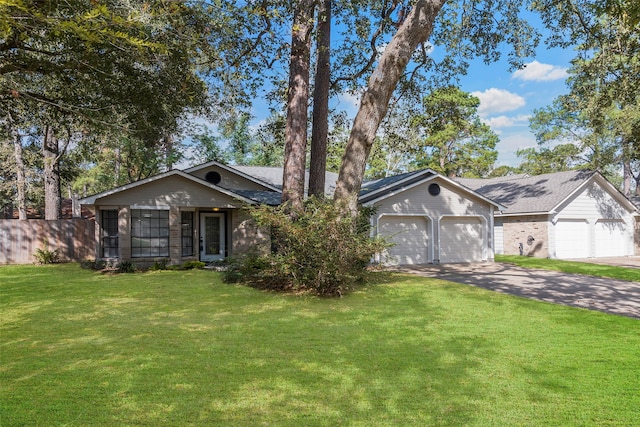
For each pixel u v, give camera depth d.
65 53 7.33
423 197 17.02
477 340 5.57
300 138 11.41
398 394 3.78
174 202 15.35
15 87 8.02
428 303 8.23
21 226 16.75
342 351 5.05
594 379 4.18
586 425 3.22
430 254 17.06
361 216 10.91
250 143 38.97
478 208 18.05
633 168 34.47
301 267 9.13
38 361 4.59
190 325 6.33
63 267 15.06
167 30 5.67
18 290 9.72
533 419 3.31
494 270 14.76
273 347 5.20
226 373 4.27
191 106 11.20
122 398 3.62
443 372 4.35
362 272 9.79
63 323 6.42
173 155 27.73
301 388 3.89
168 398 3.63
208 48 6.46
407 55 10.44
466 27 13.08
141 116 10.75
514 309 7.68
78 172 25.23
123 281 11.34
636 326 6.39
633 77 12.58
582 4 11.38
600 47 12.02
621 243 21.48
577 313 7.34
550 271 14.38
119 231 14.60
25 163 21.80
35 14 2.96
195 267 14.84
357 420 3.27
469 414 3.38
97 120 9.41
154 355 4.83
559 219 19.92
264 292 9.47
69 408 3.41
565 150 32.03
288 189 11.20
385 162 40.75
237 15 6.08
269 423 3.20
